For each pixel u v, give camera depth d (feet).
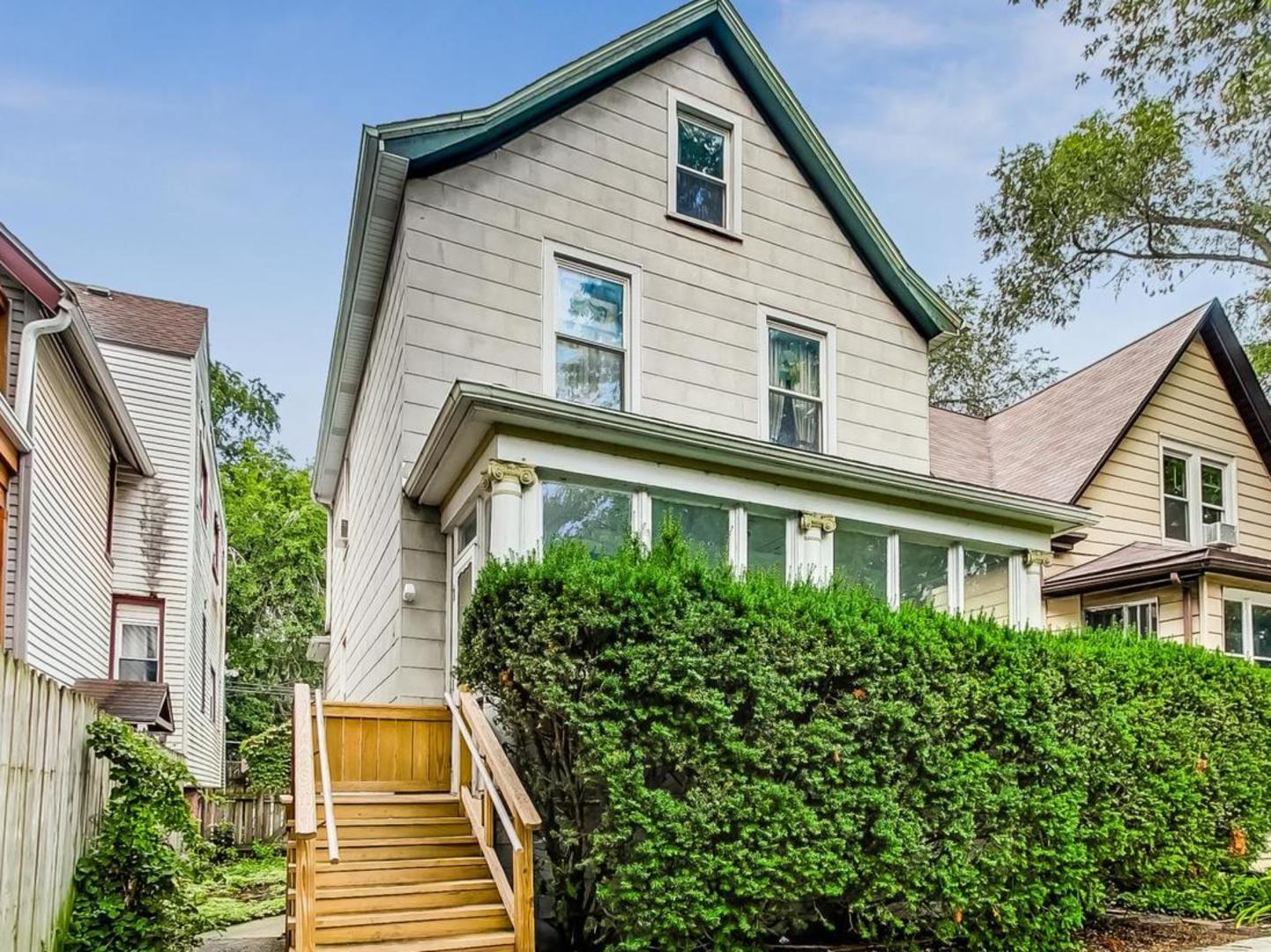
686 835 16.52
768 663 18.01
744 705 18.07
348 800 20.77
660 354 32.53
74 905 17.69
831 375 36.45
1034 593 32.65
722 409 33.53
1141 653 24.97
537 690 17.29
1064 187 58.29
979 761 19.79
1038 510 31.99
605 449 24.38
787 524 27.96
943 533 30.66
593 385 31.24
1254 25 47.80
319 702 21.04
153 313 53.26
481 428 23.16
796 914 19.31
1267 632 39.29
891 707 18.76
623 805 16.47
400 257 29.53
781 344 35.91
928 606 21.74
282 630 99.40
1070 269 62.80
